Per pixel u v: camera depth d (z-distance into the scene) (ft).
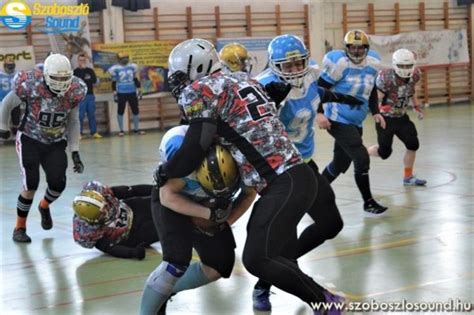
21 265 19.51
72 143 23.06
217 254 12.75
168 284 12.41
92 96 58.13
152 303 12.46
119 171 37.81
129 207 20.44
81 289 16.87
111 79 60.44
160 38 63.52
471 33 79.61
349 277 16.65
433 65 76.02
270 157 11.51
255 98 11.64
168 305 15.10
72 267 19.07
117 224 20.01
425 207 25.11
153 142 53.11
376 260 18.16
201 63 12.00
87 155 46.09
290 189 11.40
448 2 78.07
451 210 24.32
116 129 61.87
